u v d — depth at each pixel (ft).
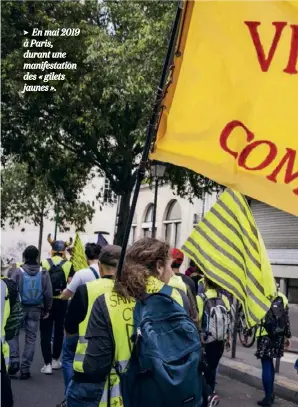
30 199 97.45
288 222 79.92
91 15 62.18
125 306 10.89
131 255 11.14
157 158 11.26
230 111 11.29
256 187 11.34
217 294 22.97
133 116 58.75
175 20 10.86
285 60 11.25
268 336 25.80
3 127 61.62
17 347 28.63
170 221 108.37
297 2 11.12
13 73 58.44
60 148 67.15
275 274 80.89
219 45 11.23
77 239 27.81
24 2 59.06
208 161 11.28
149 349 9.47
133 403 9.62
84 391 11.26
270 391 26.12
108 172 67.31
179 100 11.25
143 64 53.21
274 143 11.30
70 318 13.82
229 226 20.36
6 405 14.61
